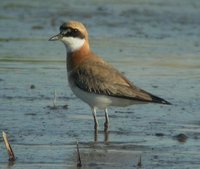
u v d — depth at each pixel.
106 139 14.48
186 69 21.77
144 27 28.75
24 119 15.73
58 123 15.57
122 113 16.78
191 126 15.63
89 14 30.94
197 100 18.08
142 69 21.47
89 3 34.00
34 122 15.53
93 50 23.91
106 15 30.92
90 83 15.36
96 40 25.78
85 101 15.57
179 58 23.23
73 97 18.12
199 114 16.70
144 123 15.84
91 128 15.34
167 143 14.24
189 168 12.58
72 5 33.16
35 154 13.23
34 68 21.30
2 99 17.50
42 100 17.61
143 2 34.41
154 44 25.45
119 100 15.29
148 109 17.17
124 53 23.69
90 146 13.92
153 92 18.77
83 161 12.89
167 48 24.83
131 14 31.27
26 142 14.02
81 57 15.98
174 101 17.91
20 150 13.45
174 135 14.87
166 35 27.30
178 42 26.00
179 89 19.25
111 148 13.83
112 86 15.23
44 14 30.56
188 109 17.16
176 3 34.00
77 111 16.73
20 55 22.91
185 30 28.41
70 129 15.14
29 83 19.39
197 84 19.92
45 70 21.11
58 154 13.27
